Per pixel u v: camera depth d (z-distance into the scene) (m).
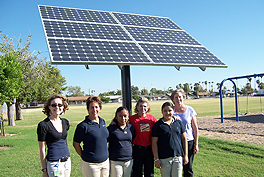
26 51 22.17
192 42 9.42
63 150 4.16
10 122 21.02
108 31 8.27
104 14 10.09
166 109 4.67
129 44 7.49
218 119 17.31
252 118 16.83
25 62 22.12
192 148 5.23
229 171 6.33
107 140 4.75
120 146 4.64
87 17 9.34
